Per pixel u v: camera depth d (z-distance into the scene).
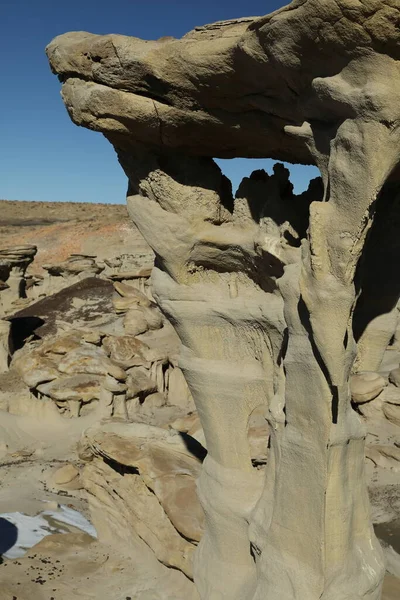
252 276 9.75
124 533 13.63
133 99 8.51
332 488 8.15
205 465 11.05
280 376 8.98
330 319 7.29
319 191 9.08
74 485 19.16
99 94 8.66
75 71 8.81
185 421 19.95
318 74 6.65
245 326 9.86
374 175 6.44
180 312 10.33
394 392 20.42
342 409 7.93
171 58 7.78
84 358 26.12
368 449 18.34
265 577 8.92
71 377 25.50
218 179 9.98
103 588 12.05
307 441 8.20
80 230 81.12
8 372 29.31
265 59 6.93
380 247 9.48
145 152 9.62
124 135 9.18
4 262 43.09
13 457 21.73
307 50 6.41
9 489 18.67
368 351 9.91
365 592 8.46
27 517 16.53
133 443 13.77
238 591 9.98
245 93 7.77
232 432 10.38
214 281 10.24
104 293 40.47
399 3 5.47
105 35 8.36
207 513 10.67
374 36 5.80
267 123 8.17
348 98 6.32
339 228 6.94
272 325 9.24
